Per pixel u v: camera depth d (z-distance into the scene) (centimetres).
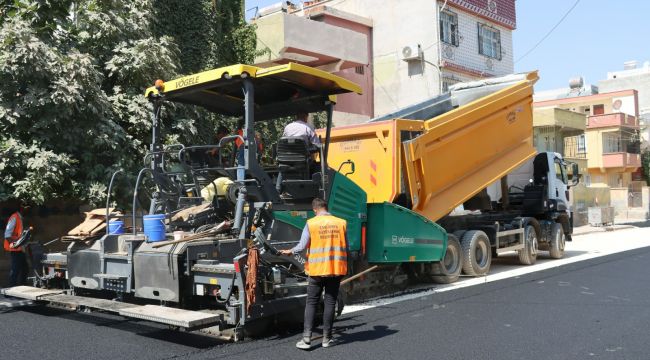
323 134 1057
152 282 693
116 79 1225
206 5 1673
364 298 941
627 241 2067
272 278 666
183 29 1620
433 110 1320
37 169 990
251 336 691
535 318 782
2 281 1091
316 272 634
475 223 1288
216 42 1703
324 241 640
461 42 2661
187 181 831
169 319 610
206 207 771
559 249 1508
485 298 935
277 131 1016
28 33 1005
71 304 729
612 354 608
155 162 819
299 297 700
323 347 642
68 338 692
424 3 2553
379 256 926
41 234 1146
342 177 855
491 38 2875
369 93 2656
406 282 1033
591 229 2738
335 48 2186
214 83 743
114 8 1223
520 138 1361
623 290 993
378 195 995
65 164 1034
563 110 3338
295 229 764
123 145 1141
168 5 1580
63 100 1008
